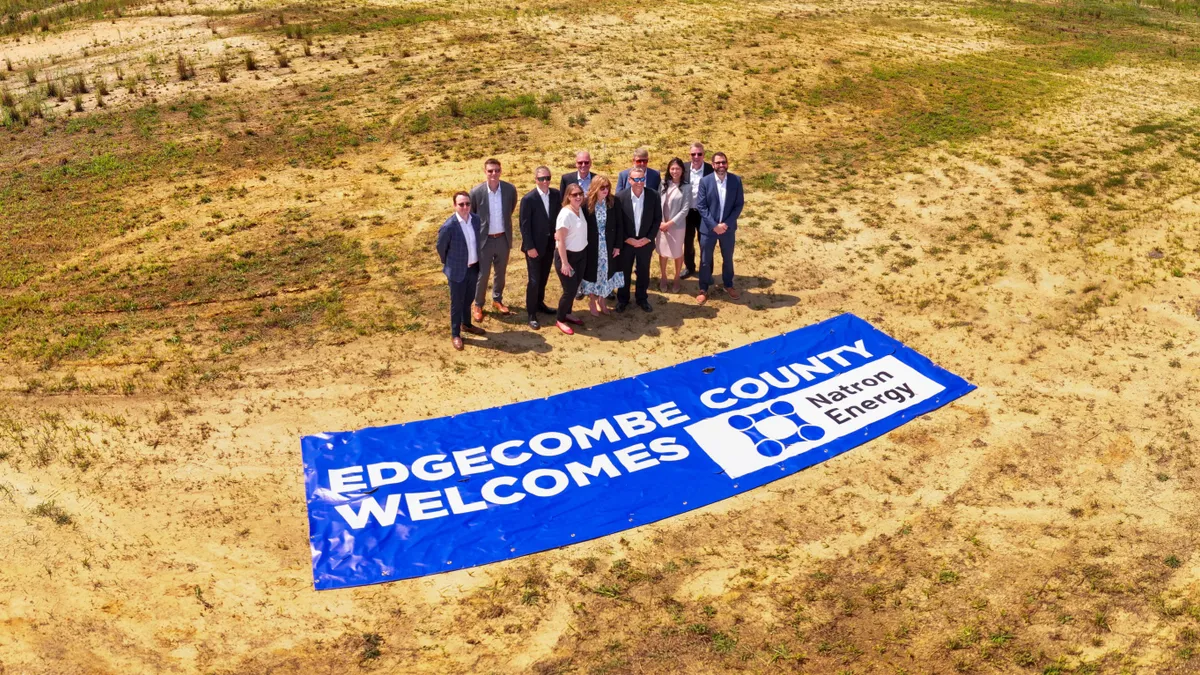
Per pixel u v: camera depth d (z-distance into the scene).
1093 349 9.80
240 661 6.02
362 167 14.76
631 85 18.42
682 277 11.31
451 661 6.06
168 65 19.80
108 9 24.38
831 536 7.16
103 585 6.58
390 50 20.67
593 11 24.08
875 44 22.05
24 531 7.04
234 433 8.23
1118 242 12.12
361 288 10.94
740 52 20.91
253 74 19.11
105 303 10.55
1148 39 23.47
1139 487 7.70
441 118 16.75
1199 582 6.70
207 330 9.98
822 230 12.52
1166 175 14.43
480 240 9.26
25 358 9.37
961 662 6.08
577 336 9.94
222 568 6.74
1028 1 27.41
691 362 9.36
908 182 14.14
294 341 9.76
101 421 8.35
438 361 9.41
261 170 14.68
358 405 8.66
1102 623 6.36
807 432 8.34
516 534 7.07
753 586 6.68
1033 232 12.45
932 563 6.89
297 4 24.42
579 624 6.35
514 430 8.26
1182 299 10.76
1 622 6.25
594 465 7.84
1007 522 7.30
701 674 5.98
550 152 15.33
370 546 6.93
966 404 8.84
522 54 20.44
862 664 6.07
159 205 13.41
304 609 6.42
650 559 6.90
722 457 7.98
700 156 10.12
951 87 18.94
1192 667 6.02
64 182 14.30
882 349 9.69
